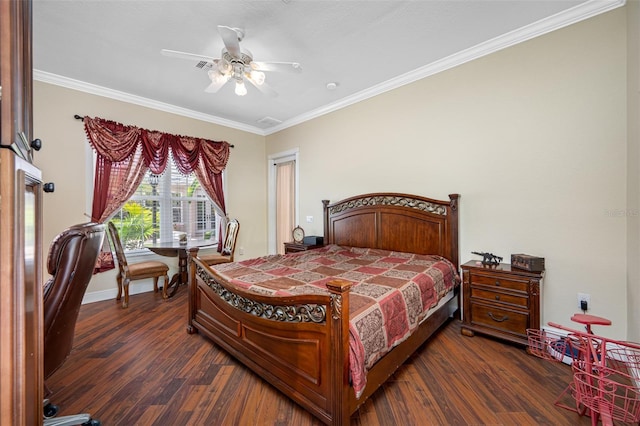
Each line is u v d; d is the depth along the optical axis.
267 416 1.61
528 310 2.27
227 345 2.21
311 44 2.72
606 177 2.23
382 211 3.62
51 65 3.04
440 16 2.35
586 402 1.43
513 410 1.63
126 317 3.07
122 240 3.90
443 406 1.67
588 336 1.44
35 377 0.86
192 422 1.56
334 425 1.41
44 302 1.33
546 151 2.50
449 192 3.11
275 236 5.48
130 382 1.92
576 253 2.36
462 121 3.00
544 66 2.50
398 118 3.53
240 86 2.69
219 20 2.35
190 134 4.47
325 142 4.43
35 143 0.86
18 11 0.72
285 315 1.68
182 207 4.50
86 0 2.11
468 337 2.56
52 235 3.27
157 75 3.27
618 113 2.18
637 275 1.93
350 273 2.44
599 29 2.25
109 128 3.60
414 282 2.19
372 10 2.26
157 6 2.18
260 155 5.47
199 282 2.59
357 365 1.41
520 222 2.64
